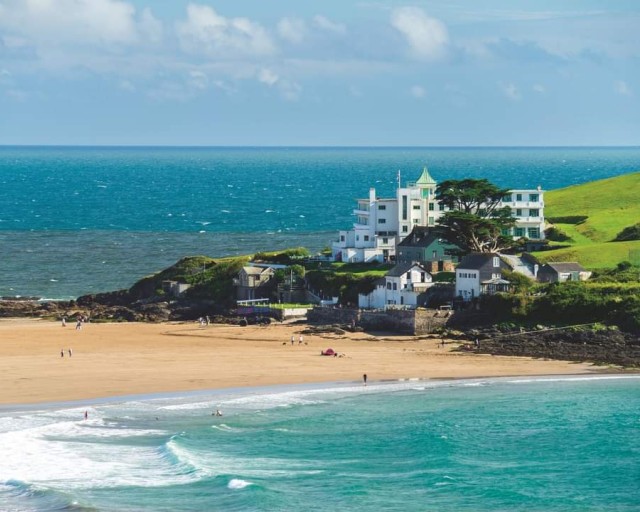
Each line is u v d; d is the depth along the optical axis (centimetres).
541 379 16325
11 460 11681
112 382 15788
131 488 10800
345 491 10794
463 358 17750
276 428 13300
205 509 10181
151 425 13325
